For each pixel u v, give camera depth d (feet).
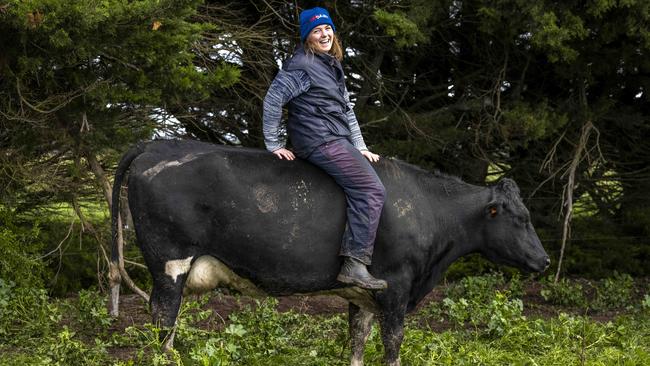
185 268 17.95
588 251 42.01
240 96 37.19
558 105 38.40
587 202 43.50
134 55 22.86
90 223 31.09
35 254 30.99
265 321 24.54
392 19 31.99
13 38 21.58
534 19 31.63
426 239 19.10
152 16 21.48
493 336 24.29
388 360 18.94
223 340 20.62
